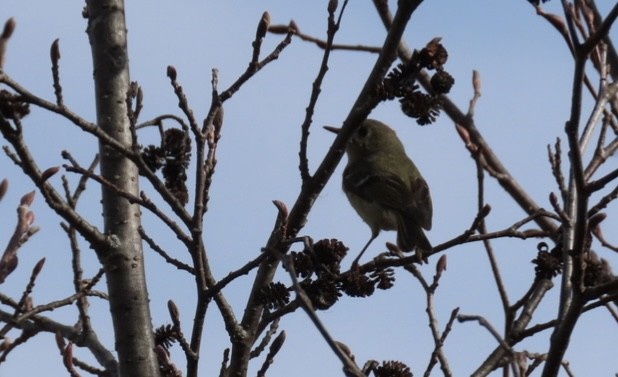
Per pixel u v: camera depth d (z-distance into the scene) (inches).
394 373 354.0
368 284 338.6
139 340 373.7
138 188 399.2
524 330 366.3
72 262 400.2
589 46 269.7
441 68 342.0
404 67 341.4
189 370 339.3
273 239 368.8
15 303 374.3
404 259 355.3
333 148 355.3
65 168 326.0
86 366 386.6
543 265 360.8
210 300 335.6
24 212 343.6
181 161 342.0
